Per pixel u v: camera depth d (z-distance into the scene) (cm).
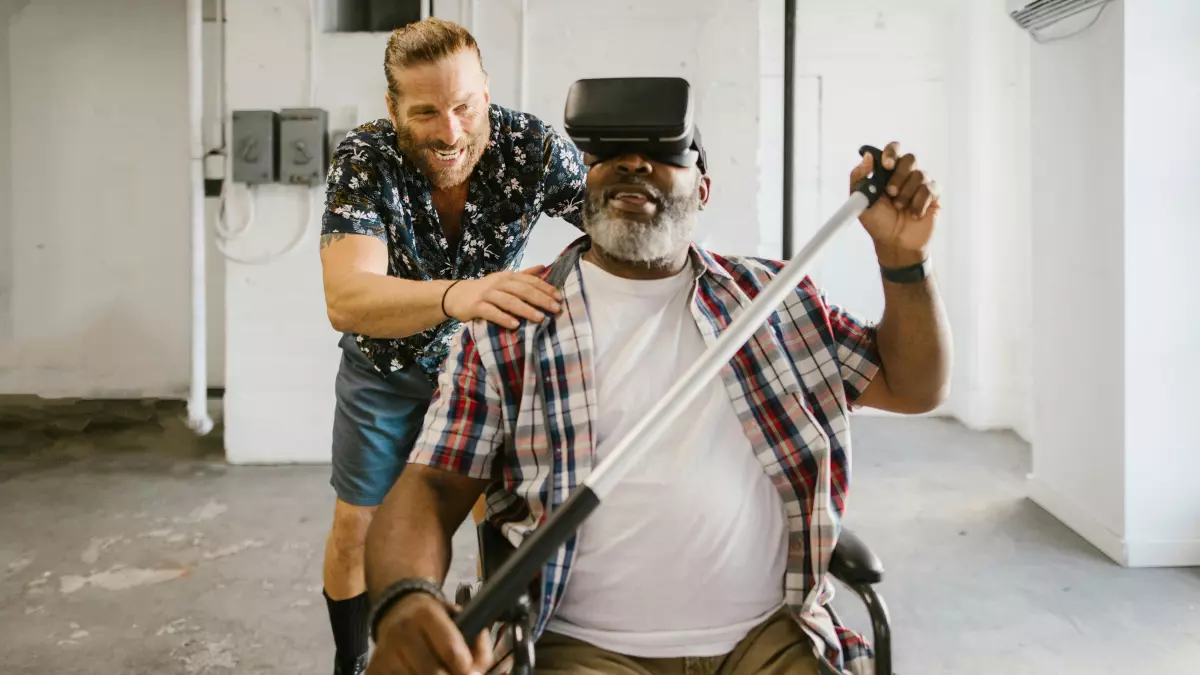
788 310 140
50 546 339
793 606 133
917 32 525
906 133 532
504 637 133
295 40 425
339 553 214
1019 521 361
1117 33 309
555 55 421
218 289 568
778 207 539
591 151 130
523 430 132
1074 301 348
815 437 133
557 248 437
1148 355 313
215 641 266
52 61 555
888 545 338
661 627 132
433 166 182
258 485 412
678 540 131
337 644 221
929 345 134
